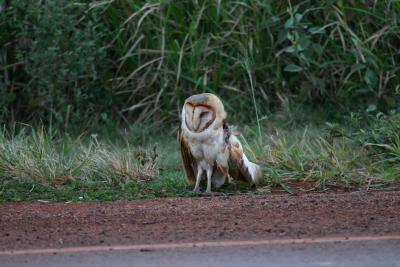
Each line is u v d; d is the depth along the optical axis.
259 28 18.39
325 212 10.28
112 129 17.69
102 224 9.78
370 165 13.79
